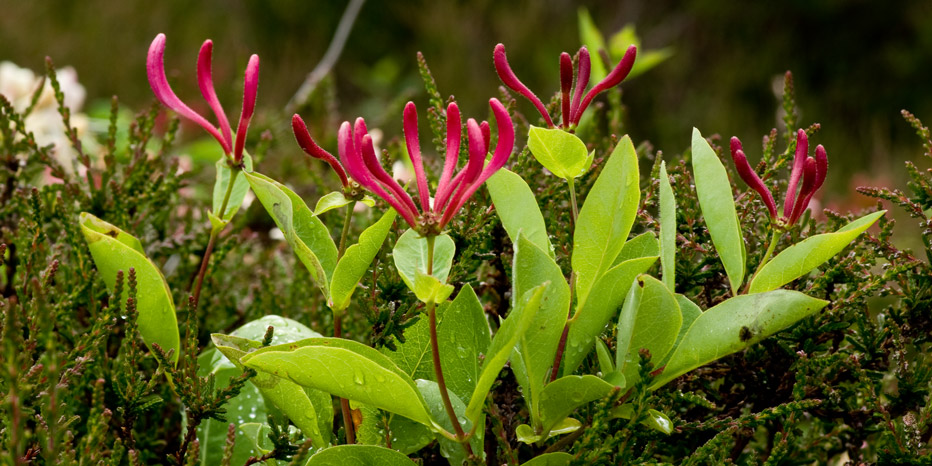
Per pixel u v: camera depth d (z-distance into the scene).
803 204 0.82
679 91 4.88
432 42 4.83
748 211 0.89
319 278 0.82
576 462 0.81
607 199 0.81
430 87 0.95
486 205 0.92
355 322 0.97
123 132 1.59
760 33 4.87
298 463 0.81
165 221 1.03
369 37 5.00
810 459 0.92
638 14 5.05
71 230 0.93
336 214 1.03
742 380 0.89
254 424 0.85
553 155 0.83
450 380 0.83
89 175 0.98
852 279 0.87
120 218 0.97
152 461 0.93
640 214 0.89
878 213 0.81
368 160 0.78
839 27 4.74
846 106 4.61
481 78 4.72
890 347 0.89
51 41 4.86
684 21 4.99
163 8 5.03
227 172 0.89
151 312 0.85
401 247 0.81
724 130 4.65
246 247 1.06
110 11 4.98
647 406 0.81
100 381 0.81
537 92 4.56
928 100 4.46
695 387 0.89
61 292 0.93
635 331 0.80
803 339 0.87
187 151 1.79
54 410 0.78
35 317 0.85
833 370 0.89
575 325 0.82
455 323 0.83
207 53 0.84
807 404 0.82
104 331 0.85
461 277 0.88
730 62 4.84
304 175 1.53
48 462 0.78
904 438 0.85
